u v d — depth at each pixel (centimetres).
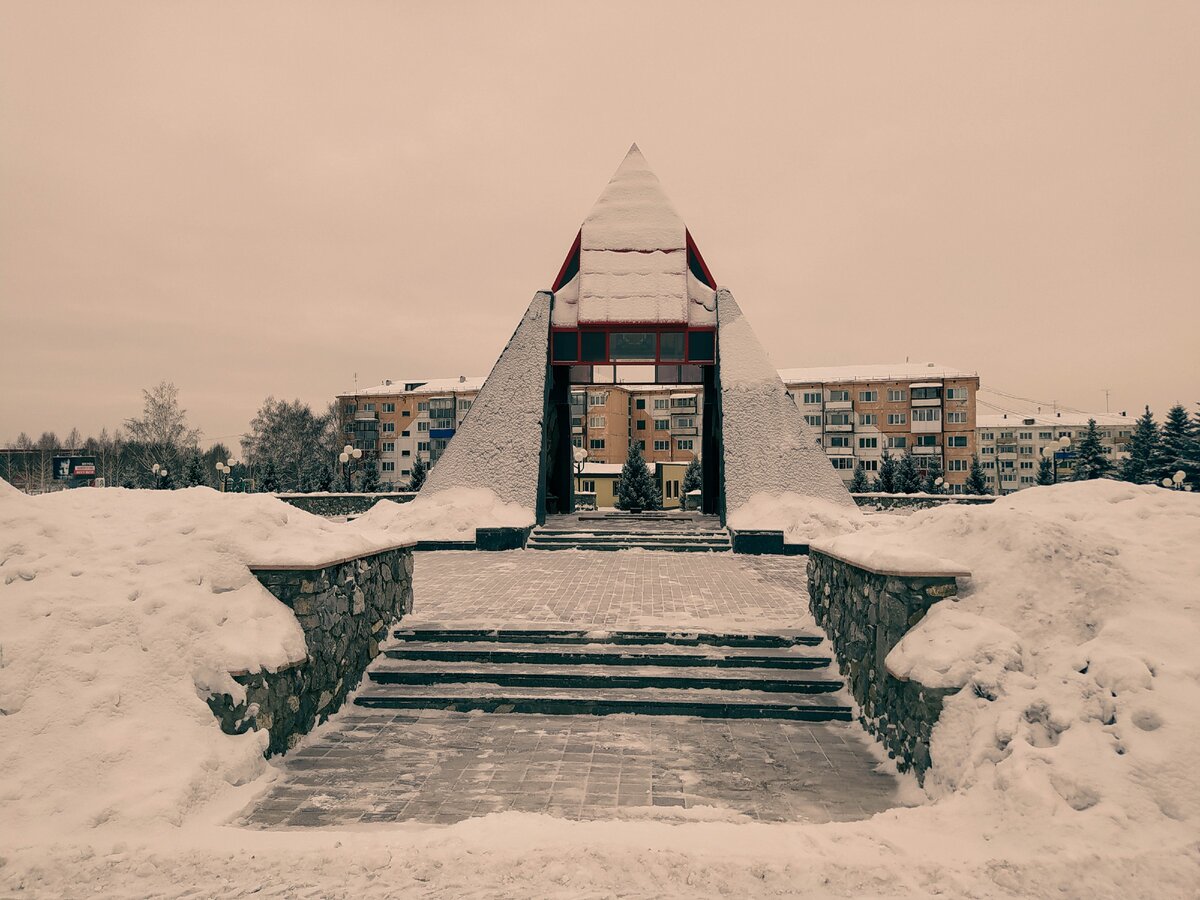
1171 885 389
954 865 417
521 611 1062
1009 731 507
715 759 655
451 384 7750
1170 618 556
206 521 726
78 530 689
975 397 6281
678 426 7450
